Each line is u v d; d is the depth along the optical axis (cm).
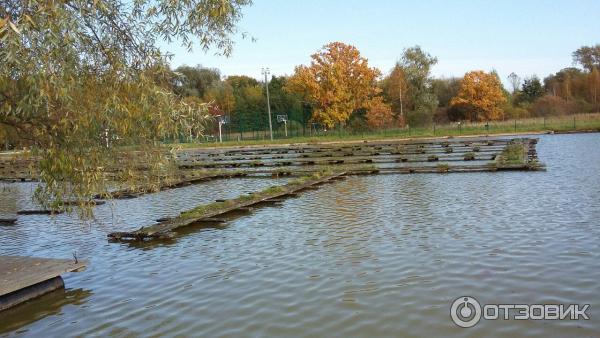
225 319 711
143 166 791
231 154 4156
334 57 5956
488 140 3947
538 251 926
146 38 781
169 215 1589
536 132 4694
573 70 8200
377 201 1581
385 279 829
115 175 803
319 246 1065
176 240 1191
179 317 730
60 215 1666
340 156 3425
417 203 1500
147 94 714
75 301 827
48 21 581
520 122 5503
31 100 607
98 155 754
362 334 637
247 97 7369
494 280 790
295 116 6669
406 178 2117
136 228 1395
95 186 780
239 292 814
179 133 747
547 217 1194
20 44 554
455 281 797
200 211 1451
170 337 665
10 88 659
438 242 1031
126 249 1142
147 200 1919
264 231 1238
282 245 1093
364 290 785
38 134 714
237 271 927
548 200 1405
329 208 1504
